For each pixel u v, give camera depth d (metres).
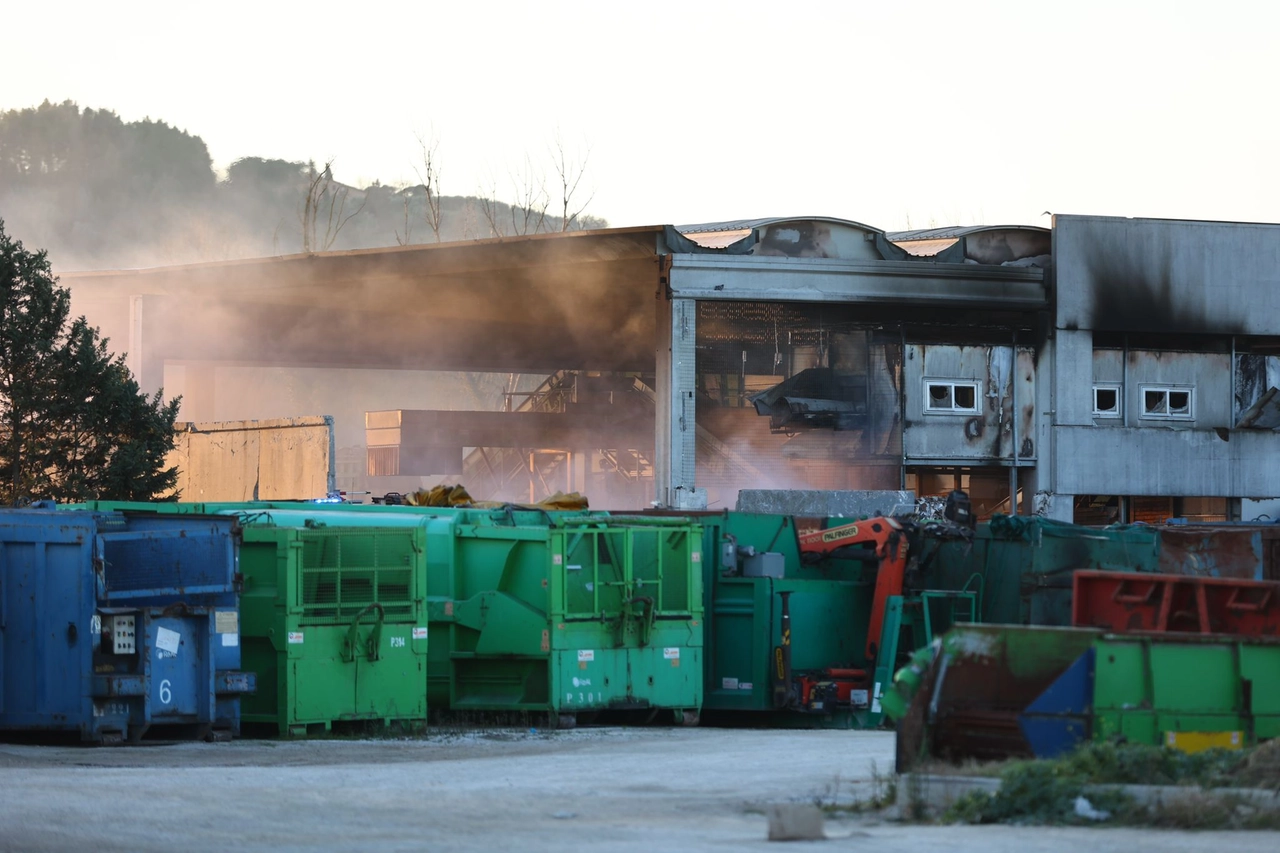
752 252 122.75
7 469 91.81
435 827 26.06
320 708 47.00
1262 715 30.81
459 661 52.25
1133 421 132.62
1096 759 27.59
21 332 91.19
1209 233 132.00
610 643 51.91
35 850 23.62
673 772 35.22
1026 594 58.44
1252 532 63.31
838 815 27.42
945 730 30.39
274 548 47.47
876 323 127.00
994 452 128.50
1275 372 136.00
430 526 52.81
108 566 43.19
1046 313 129.62
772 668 56.72
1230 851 22.19
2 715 43.06
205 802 29.22
